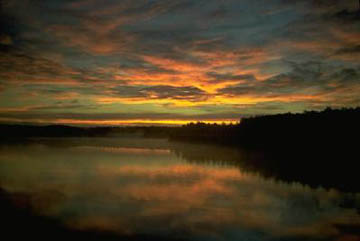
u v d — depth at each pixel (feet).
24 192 52.75
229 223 38.22
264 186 61.72
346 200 50.80
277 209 44.96
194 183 64.18
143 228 35.76
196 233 34.73
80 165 91.56
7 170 79.51
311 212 43.57
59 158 110.22
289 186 61.57
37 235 32.37
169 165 94.07
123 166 90.63
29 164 92.63
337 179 69.77
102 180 66.23
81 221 37.50
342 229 37.06
